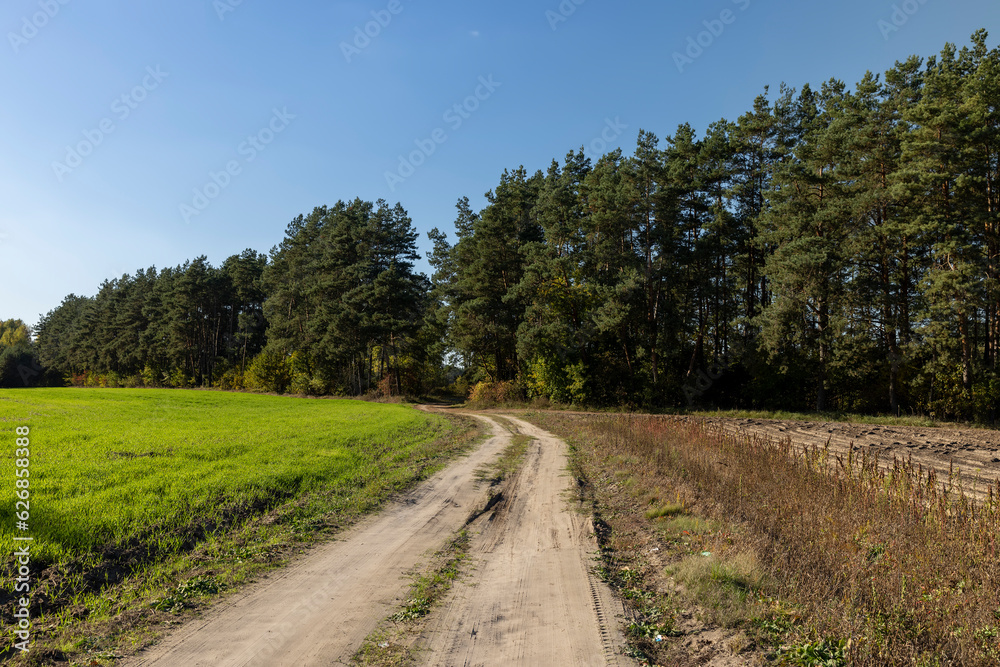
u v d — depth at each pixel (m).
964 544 7.46
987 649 4.93
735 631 5.71
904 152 31.97
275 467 14.17
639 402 46.25
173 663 5.17
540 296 49.06
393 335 62.81
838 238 37.25
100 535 8.16
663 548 8.93
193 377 91.69
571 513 11.65
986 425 31.56
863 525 8.51
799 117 46.00
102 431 19.72
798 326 37.97
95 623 5.91
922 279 33.12
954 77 32.19
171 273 98.12
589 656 5.36
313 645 5.62
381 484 13.89
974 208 31.23
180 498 10.54
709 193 47.34
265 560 8.30
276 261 77.19
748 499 10.91
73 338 112.69
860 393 40.22
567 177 53.69
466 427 31.12
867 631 5.25
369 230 67.94
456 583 7.59
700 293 46.09
